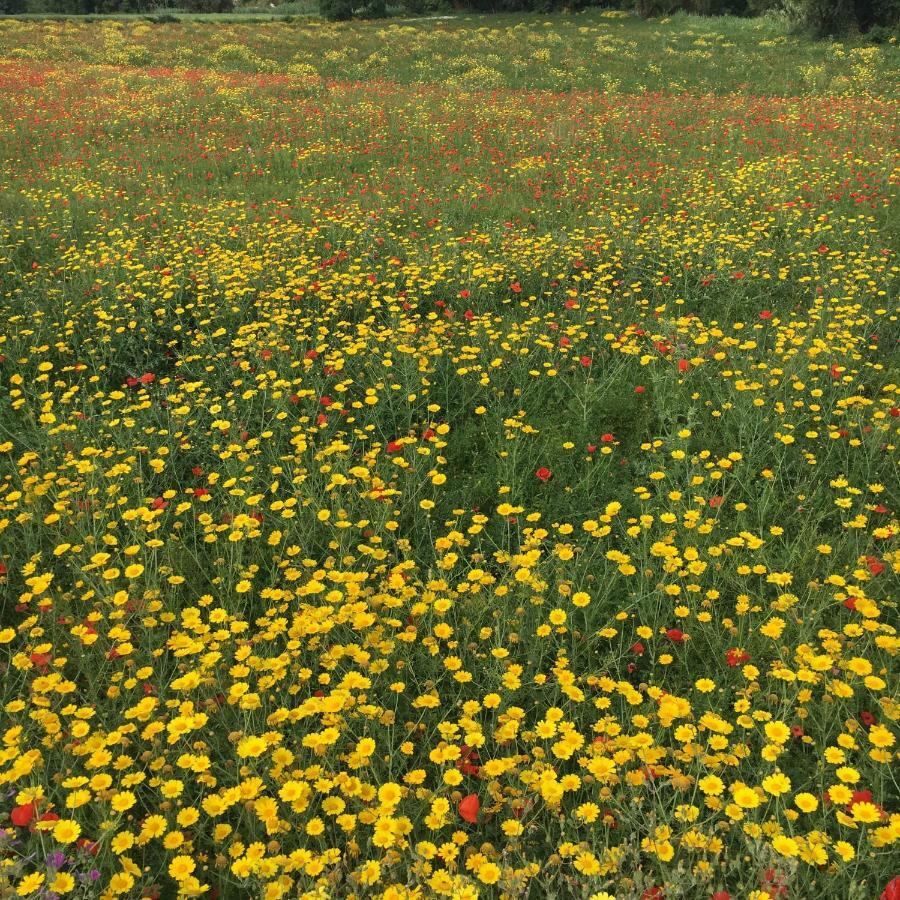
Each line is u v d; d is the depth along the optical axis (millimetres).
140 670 3160
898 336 6668
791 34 31562
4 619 3922
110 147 15906
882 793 2631
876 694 3109
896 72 23078
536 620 3533
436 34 40000
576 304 6949
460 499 4930
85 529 4363
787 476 4895
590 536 4402
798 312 7375
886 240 8945
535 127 16922
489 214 11055
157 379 6707
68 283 8312
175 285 7727
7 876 2354
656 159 14031
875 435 4812
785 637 3467
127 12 59531
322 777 2713
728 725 2689
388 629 3512
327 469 4664
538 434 5602
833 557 4031
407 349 5801
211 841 2562
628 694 2883
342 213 10727
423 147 15742
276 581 4016
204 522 4203
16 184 12727
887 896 2031
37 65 27641
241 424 5637
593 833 2480
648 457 5234
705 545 4121
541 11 52875
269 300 7570
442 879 2191
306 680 3258
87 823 2689
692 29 36906
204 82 24031
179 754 2912
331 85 23938
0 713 3182
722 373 5695
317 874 2314
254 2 69812
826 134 14602
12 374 6578
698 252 8359
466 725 2795
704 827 2566
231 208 11086
